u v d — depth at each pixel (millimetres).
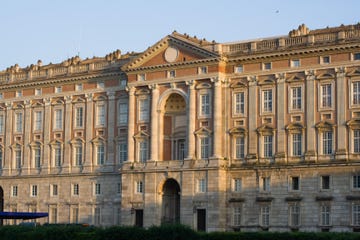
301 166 97438
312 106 98000
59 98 122562
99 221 115562
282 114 100062
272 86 101375
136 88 111750
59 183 120812
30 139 125062
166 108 110438
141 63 111312
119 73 115688
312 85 98312
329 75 97188
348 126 95062
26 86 126188
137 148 110312
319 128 97000
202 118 104812
